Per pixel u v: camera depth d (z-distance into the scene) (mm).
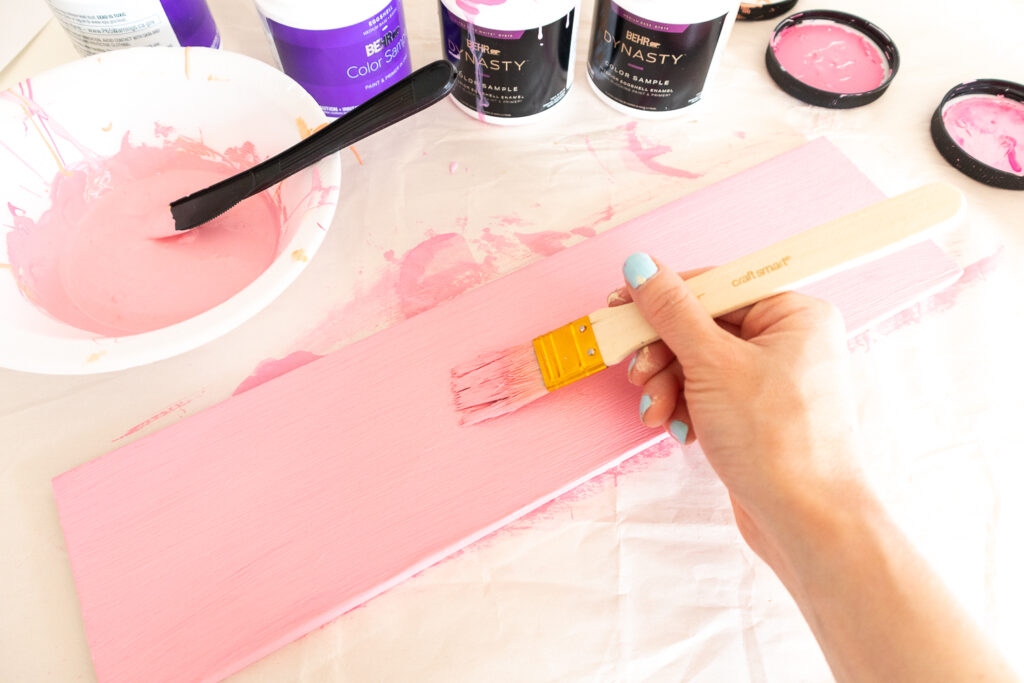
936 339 558
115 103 551
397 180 634
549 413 501
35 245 539
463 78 619
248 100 547
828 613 362
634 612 454
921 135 659
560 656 440
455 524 464
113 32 563
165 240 567
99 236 569
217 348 551
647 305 423
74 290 539
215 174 604
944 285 563
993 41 713
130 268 553
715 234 583
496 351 506
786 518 374
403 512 469
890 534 359
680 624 450
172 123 574
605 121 672
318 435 496
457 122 671
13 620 448
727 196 603
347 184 631
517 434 494
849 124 666
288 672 440
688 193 627
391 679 437
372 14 537
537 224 611
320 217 476
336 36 536
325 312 567
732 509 491
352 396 510
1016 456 506
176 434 497
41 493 491
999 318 566
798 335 400
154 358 421
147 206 587
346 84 583
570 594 461
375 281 582
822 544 361
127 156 585
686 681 433
